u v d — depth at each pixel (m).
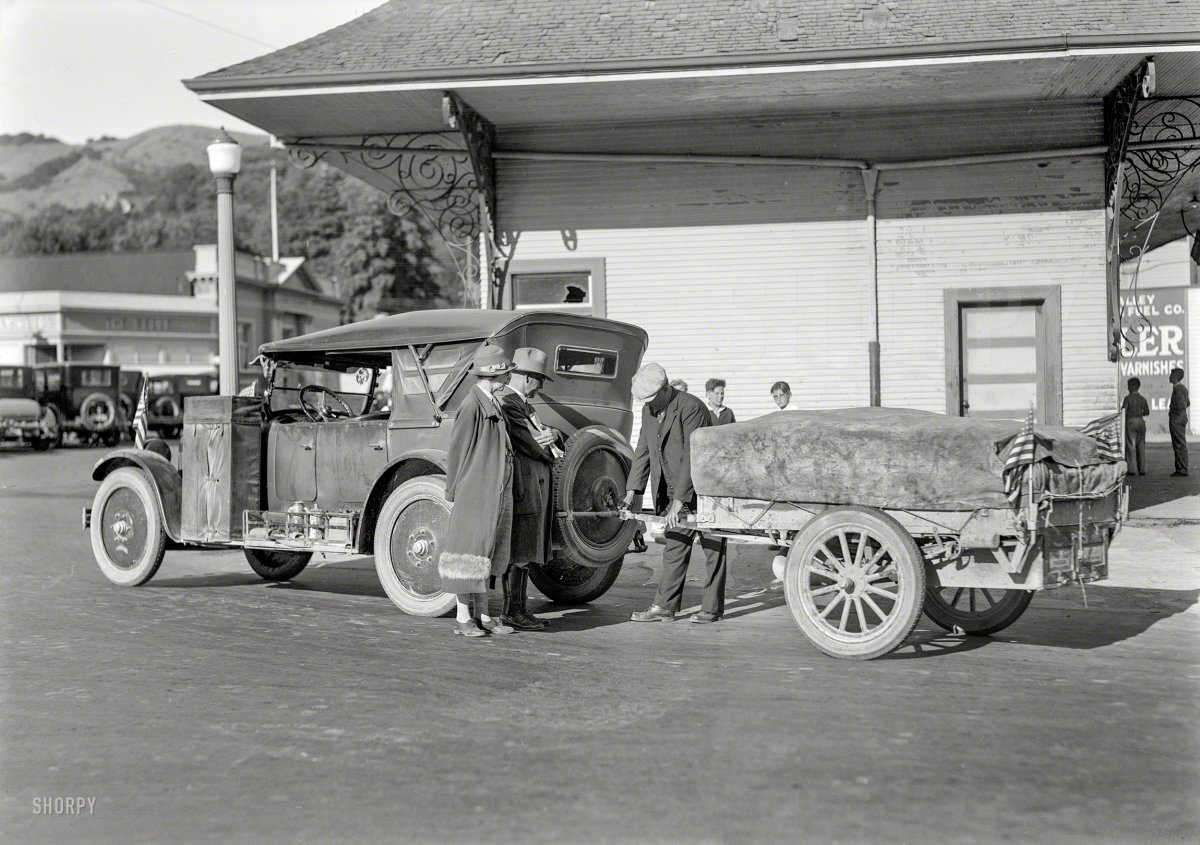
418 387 8.48
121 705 5.77
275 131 14.43
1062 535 6.66
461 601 7.68
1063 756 4.87
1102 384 13.88
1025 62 11.51
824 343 14.35
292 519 9.02
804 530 6.97
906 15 12.35
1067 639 7.58
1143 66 11.58
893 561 6.78
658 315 14.66
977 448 6.45
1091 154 13.70
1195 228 21.38
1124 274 26.19
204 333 57.50
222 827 4.11
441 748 5.01
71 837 4.03
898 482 6.70
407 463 8.54
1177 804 4.28
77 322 54.72
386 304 66.88
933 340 14.18
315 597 9.45
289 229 80.12
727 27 12.58
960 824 4.09
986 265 14.05
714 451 7.43
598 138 14.55
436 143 14.80
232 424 9.23
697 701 5.82
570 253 14.76
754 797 4.36
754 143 14.31
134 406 37.03
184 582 10.43
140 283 67.50
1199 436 30.12
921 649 7.23
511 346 8.22
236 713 5.61
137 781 4.61
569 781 4.55
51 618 8.33
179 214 119.88
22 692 6.04
